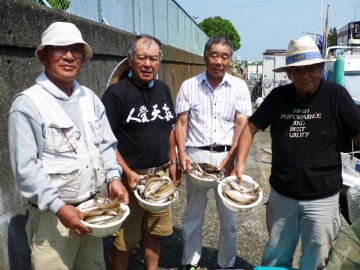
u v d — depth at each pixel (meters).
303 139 2.41
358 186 2.96
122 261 2.93
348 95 2.36
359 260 2.16
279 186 2.55
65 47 1.90
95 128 2.09
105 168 2.24
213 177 2.86
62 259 2.03
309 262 2.59
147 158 2.76
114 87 2.62
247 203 2.49
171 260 3.56
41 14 2.91
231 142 3.21
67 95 2.02
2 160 2.34
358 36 12.27
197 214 3.29
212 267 3.47
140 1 7.50
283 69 2.50
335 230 2.51
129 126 2.67
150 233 2.97
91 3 4.68
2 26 2.36
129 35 5.70
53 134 1.87
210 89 3.13
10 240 2.39
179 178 3.16
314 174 2.41
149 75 2.60
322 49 9.87
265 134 10.67
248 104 3.24
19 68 2.60
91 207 1.98
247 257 3.62
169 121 2.88
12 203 2.44
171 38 11.30
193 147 3.23
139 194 2.54
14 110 1.81
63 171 1.91
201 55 20.22
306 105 2.39
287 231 2.62
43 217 1.99
